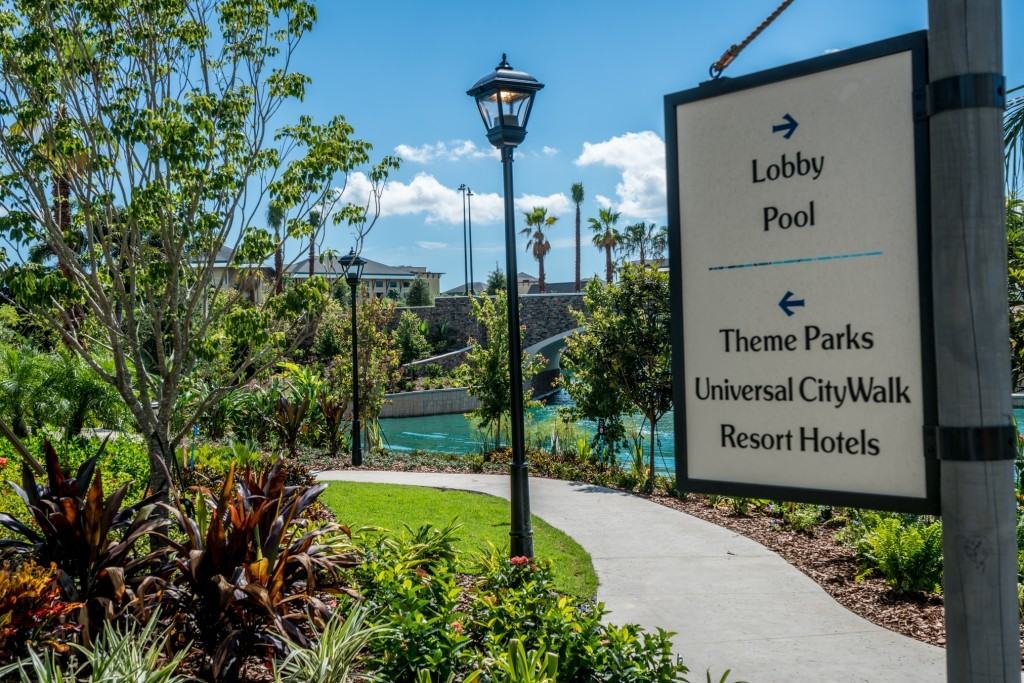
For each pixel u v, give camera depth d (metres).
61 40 8.30
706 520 10.80
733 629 6.43
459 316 52.91
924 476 2.21
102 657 4.09
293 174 9.08
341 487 13.66
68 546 5.27
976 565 2.00
